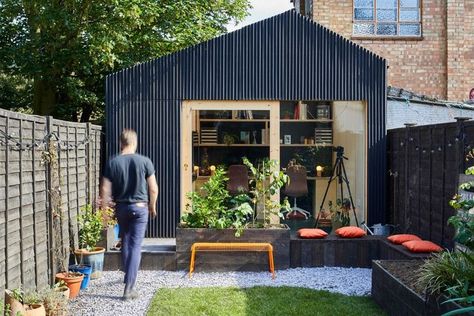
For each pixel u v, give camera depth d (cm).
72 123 704
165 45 1304
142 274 706
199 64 891
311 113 946
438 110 1002
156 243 837
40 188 568
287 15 895
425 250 633
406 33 1334
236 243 716
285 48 893
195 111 899
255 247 716
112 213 755
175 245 779
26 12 1155
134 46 1303
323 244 744
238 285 648
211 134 907
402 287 488
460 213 520
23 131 517
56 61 1196
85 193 781
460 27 1329
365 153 898
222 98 891
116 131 887
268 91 892
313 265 743
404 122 995
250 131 913
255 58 892
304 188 946
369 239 745
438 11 1334
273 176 761
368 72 898
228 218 730
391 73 1324
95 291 620
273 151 911
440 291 424
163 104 890
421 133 735
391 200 881
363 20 1326
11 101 1435
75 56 1180
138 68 889
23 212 510
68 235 674
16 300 438
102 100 1324
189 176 891
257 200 752
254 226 743
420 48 1327
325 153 952
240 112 911
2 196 456
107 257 722
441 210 659
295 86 894
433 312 428
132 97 889
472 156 545
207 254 720
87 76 1286
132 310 545
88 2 1086
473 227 434
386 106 898
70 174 692
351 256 744
